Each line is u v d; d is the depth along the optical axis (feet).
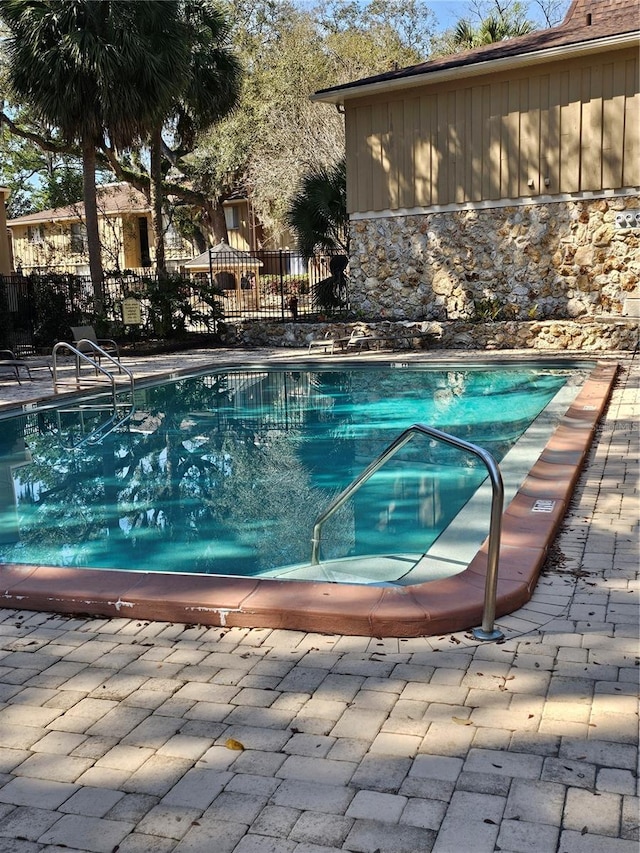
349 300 62.80
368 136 59.77
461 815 7.73
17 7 57.16
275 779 8.44
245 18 112.47
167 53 58.65
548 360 45.62
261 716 9.71
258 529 20.16
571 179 52.44
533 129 53.21
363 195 60.75
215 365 51.13
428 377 45.29
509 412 34.88
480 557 14.06
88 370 50.60
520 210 54.70
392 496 22.76
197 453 29.50
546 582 13.57
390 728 9.32
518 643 11.34
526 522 16.05
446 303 58.49
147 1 57.16
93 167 62.28
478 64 52.42
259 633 12.12
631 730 9.09
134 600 12.78
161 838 7.60
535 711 9.55
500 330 53.06
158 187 67.72
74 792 8.38
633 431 26.45
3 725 9.75
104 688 10.59
